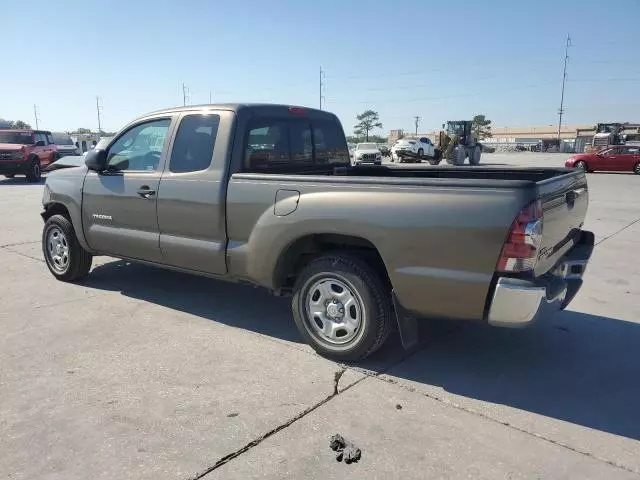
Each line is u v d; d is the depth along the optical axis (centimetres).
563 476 275
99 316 503
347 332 400
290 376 383
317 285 410
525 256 326
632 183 2112
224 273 458
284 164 501
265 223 416
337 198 382
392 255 363
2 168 1973
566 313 527
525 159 4784
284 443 301
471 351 433
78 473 273
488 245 332
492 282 337
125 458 286
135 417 325
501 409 342
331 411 336
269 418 326
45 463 281
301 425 319
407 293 364
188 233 474
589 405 349
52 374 381
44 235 629
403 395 358
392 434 311
